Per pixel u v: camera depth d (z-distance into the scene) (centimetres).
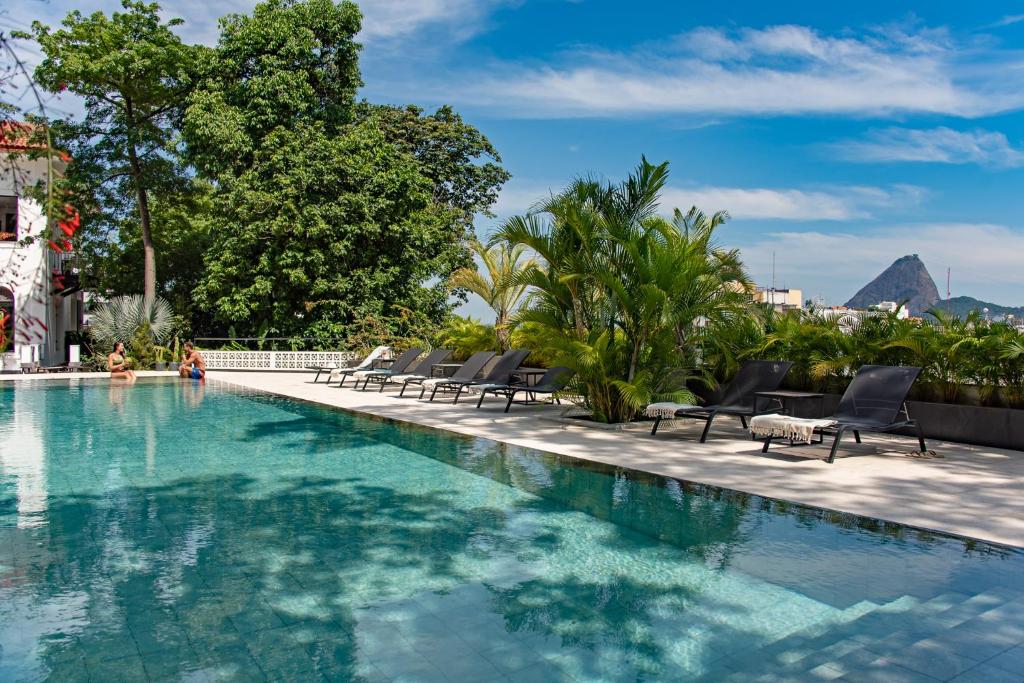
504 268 1673
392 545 441
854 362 929
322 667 283
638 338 961
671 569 396
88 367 2178
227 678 274
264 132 2356
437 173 2975
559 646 302
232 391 1547
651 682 270
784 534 457
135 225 2700
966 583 368
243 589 368
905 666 279
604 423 961
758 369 873
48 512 520
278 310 2305
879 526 471
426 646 302
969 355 812
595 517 502
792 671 277
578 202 989
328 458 734
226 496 569
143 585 373
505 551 429
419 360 1698
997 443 778
